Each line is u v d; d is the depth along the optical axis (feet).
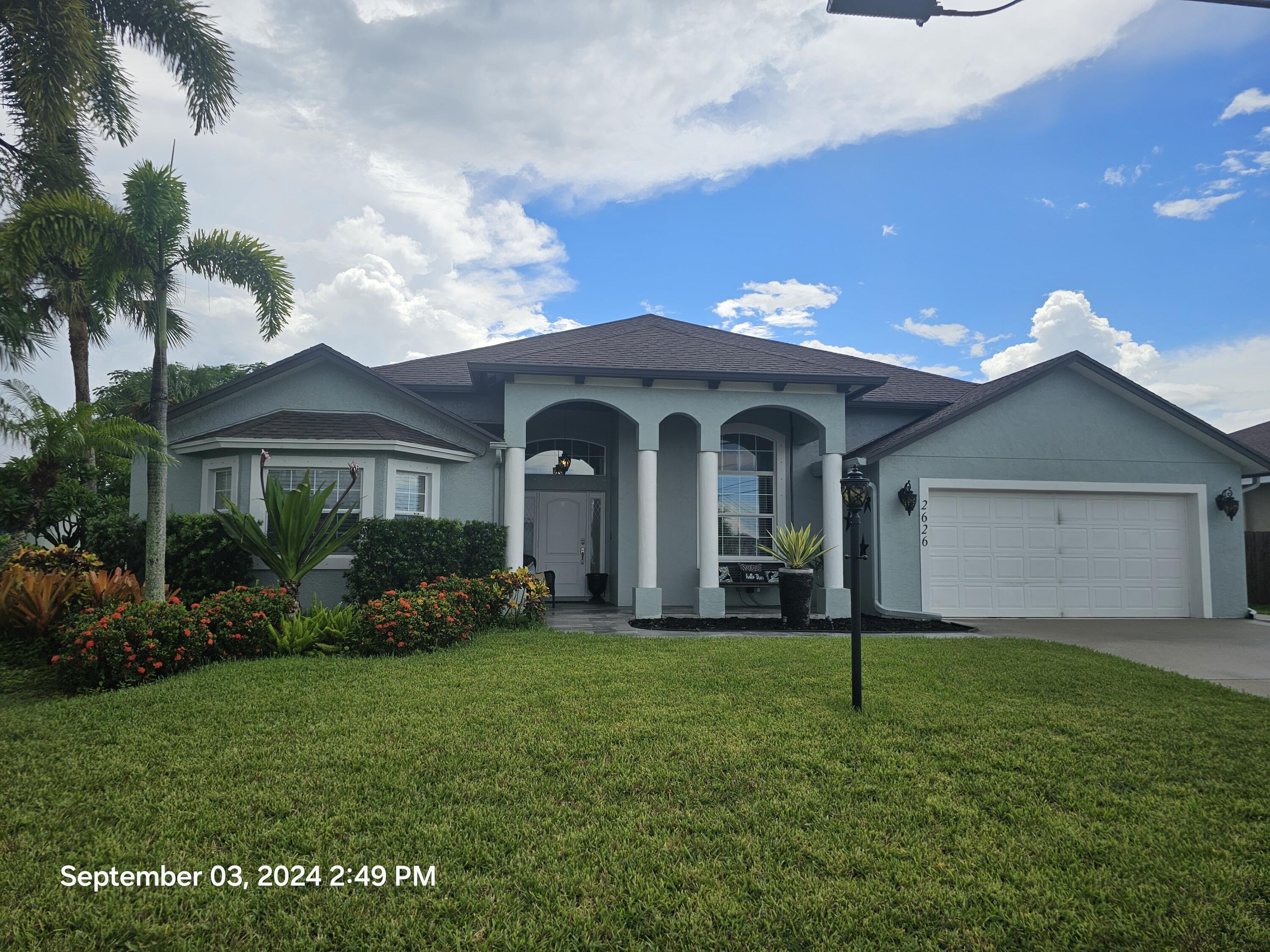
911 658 25.94
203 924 9.29
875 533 40.40
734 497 47.09
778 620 37.32
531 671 23.09
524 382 38.17
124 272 29.45
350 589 34.40
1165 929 9.36
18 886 10.07
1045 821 12.41
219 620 24.94
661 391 39.01
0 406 31.99
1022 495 41.78
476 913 9.57
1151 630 36.45
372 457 35.83
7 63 38.68
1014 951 8.93
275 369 38.19
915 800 13.23
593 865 10.82
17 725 17.07
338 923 9.37
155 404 28.71
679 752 15.53
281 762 14.70
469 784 13.66
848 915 9.60
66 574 31.55
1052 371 41.57
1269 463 41.86
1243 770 14.93
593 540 49.14
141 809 12.51
